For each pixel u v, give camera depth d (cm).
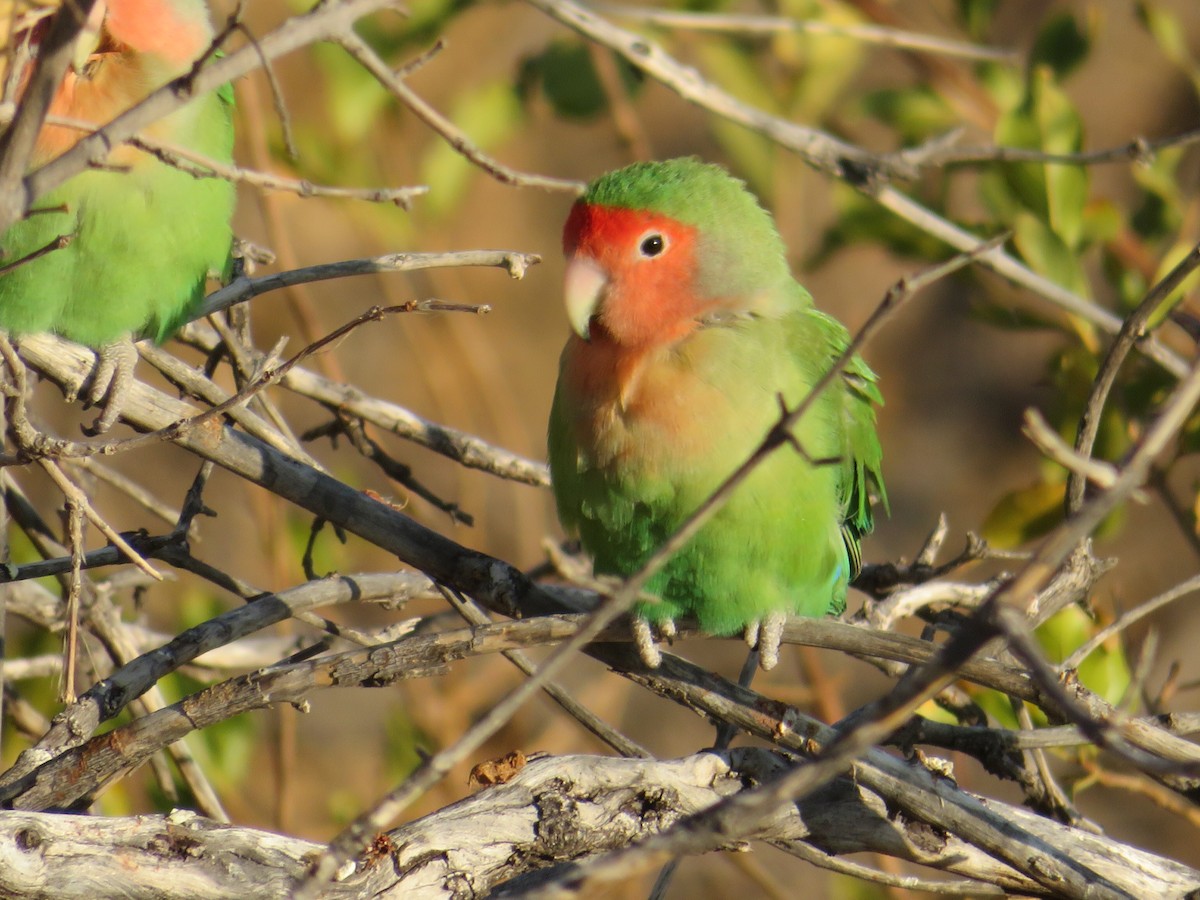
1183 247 1072
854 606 1236
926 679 469
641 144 1319
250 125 1167
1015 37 1873
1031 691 674
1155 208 1215
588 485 773
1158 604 760
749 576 776
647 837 665
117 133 482
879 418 2061
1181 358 1117
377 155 1483
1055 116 1061
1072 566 763
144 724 650
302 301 1267
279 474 718
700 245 775
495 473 939
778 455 750
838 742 483
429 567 732
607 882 488
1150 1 1473
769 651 793
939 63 1269
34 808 637
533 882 647
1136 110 1931
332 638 797
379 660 659
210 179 798
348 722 1680
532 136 2206
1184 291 957
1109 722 596
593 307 777
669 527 763
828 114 1383
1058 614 955
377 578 781
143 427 730
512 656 806
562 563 602
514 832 649
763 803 481
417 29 1252
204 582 1386
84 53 720
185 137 782
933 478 2027
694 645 1781
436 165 1308
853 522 908
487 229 2173
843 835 704
